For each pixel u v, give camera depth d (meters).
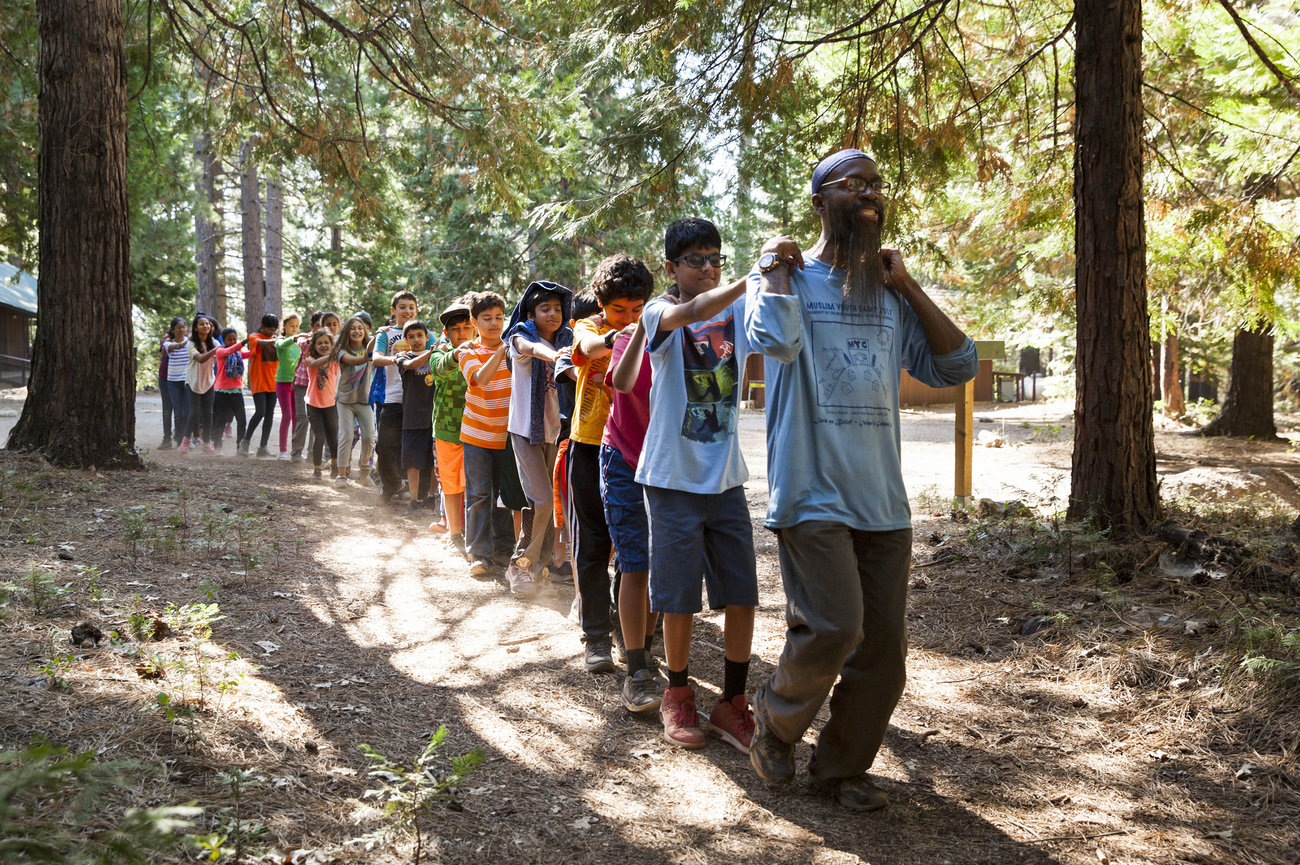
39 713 3.00
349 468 9.34
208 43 12.54
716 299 2.85
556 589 5.44
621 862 2.53
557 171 12.59
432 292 24.48
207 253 28.98
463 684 3.84
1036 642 4.32
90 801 1.92
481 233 24.25
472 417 5.60
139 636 3.88
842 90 8.15
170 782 2.65
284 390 11.23
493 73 11.84
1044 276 14.80
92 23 7.97
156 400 23.03
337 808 2.65
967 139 8.38
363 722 3.32
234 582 4.98
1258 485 8.09
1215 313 12.63
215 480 8.33
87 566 4.93
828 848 2.65
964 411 7.83
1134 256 5.42
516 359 5.14
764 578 5.90
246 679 3.59
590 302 4.39
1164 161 8.02
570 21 9.26
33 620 3.93
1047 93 9.07
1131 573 5.00
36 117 13.55
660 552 3.28
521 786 2.96
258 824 2.42
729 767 3.18
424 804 2.54
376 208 12.93
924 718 3.63
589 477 4.02
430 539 6.74
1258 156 8.48
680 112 7.95
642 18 7.70
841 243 2.68
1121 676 3.86
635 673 3.67
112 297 8.09
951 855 2.63
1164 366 20.11
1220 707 3.50
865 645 2.73
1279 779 3.04
